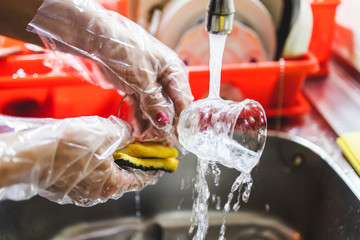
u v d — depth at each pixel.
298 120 0.90
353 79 1.06
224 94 0.85
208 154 0.52
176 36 0.85
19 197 0.48
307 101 0.98
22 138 0.45
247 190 0.59
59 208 0.82
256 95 0.86
